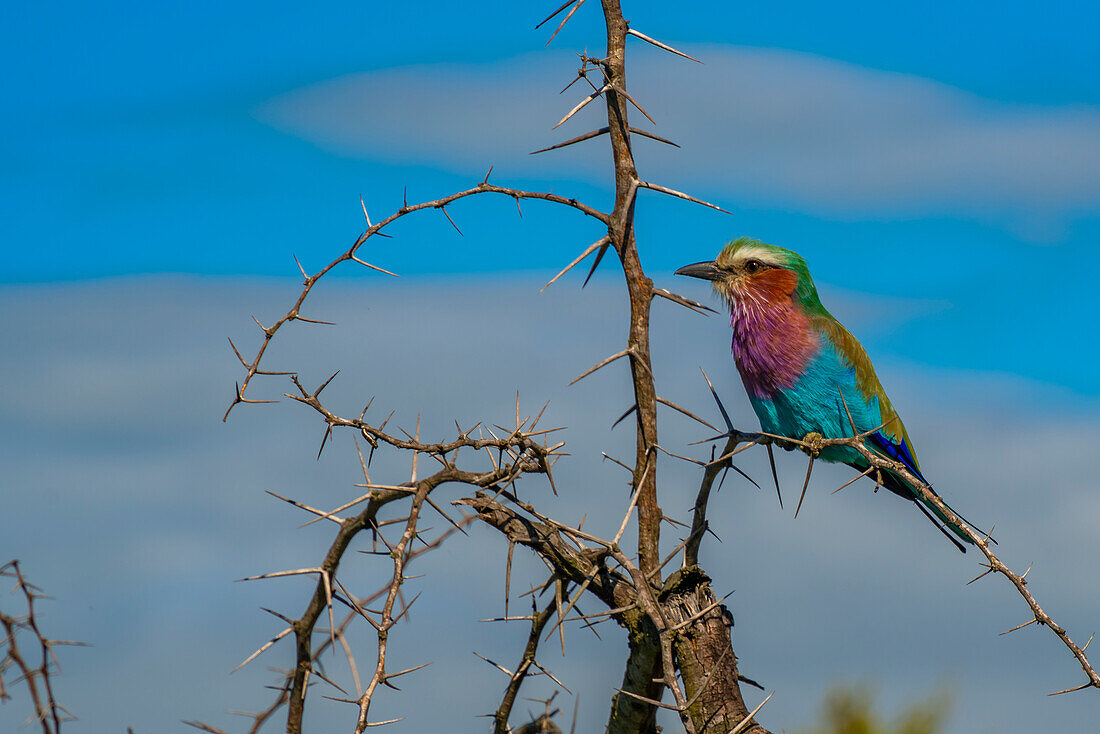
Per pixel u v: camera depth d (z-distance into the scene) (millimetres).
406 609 6746
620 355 8305
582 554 8359
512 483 8125
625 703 8469
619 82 8352
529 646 8375
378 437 7934
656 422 8398
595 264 8547
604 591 8328
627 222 8359
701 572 8414
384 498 7414
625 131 8422
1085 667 7648
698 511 8781
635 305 8383
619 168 8414
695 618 7867
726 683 8062
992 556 8102
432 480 7676
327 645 6816
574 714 8008
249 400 7863
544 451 8242
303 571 6516
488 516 8391
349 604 6742
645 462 8367
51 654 6203
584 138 8492
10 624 6152
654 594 8289
